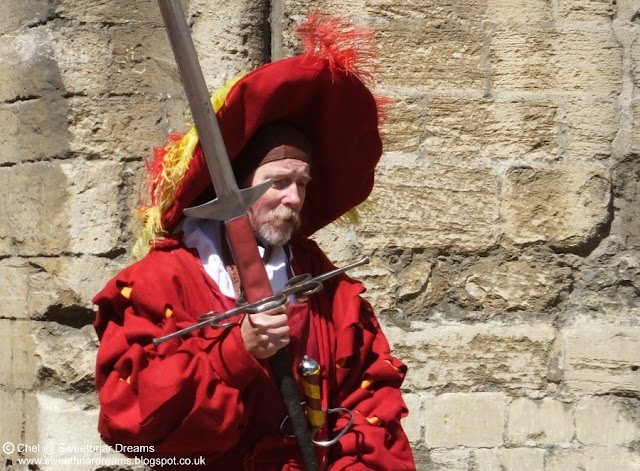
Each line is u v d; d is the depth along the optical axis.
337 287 4.47
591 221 6.18
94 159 6.01
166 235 4.37
